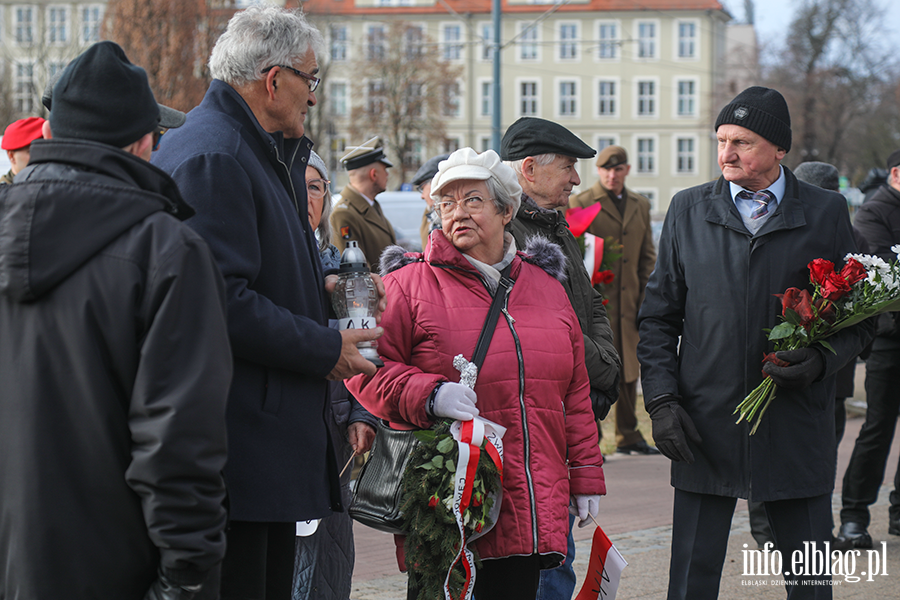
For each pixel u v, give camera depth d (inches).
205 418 76.9
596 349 139.9
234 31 103.9
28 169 80.4
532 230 141.2
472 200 117.0
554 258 124.1
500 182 118.5
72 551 76.3
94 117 81.8
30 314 77.3
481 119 2394.2
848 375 224.2
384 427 115.1
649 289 148.3
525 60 2401.6
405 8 2372.0
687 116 2418.8
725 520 141.3
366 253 248.2
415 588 109.3
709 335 138.8
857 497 210.8
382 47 1894.7
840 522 228.2
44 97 115.6
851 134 1599.4
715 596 141.0
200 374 77.2
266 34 103.0
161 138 104.0
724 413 137.6
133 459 76.1
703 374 139.1
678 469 142.6
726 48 2497.5
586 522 121.1
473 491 106.7
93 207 77.0
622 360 305.4
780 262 137.0
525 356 114.6
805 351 132.6
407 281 117.2
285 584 105.8
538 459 113.6
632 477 276.7
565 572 149.0
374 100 1907.0
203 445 76.9
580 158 146.9
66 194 76.6
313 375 99.3
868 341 141.9
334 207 249.0
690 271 141.1
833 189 247.9
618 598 172.6
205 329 78.6
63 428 76.7
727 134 138.1
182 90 1071.0
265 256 100.4
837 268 139.6
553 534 112.0
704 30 2402.8
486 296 116.8
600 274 222.1
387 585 179.5
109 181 78.6
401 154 1879.9
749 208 141.2
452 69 1950.1
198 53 1097.4
